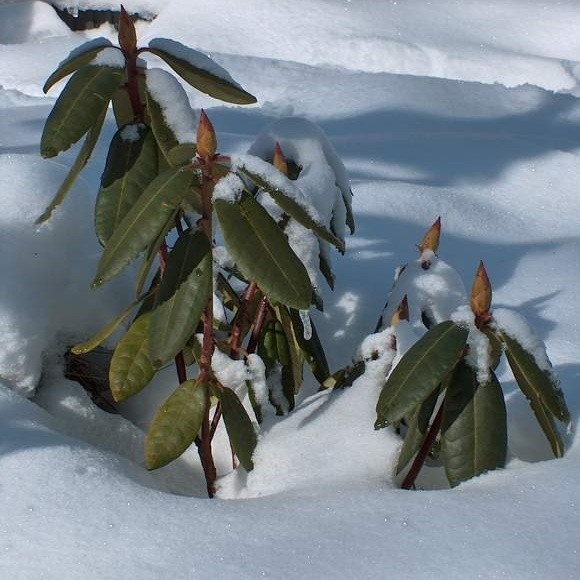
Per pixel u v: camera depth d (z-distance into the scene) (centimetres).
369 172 245
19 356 165
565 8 513
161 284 148
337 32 472
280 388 165
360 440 154
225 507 142
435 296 172
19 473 144
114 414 172
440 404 158
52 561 136
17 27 542
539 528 137
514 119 297
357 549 136
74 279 171
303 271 145
